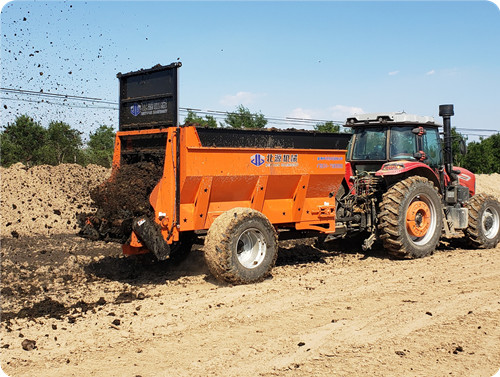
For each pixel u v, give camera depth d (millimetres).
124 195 6918
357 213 9164
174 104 7238
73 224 12070
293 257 9031
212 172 6871
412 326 5215
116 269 7863
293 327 5184
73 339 4844
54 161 21438
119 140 7906
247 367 4234
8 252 9023
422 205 8922
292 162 7730
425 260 8719
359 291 6543
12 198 12875
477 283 7016
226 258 6668
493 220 10312
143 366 4266
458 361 4375
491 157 38844
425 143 9539
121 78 8141
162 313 5590
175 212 6730
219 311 5672
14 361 4348
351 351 4578
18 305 5953
